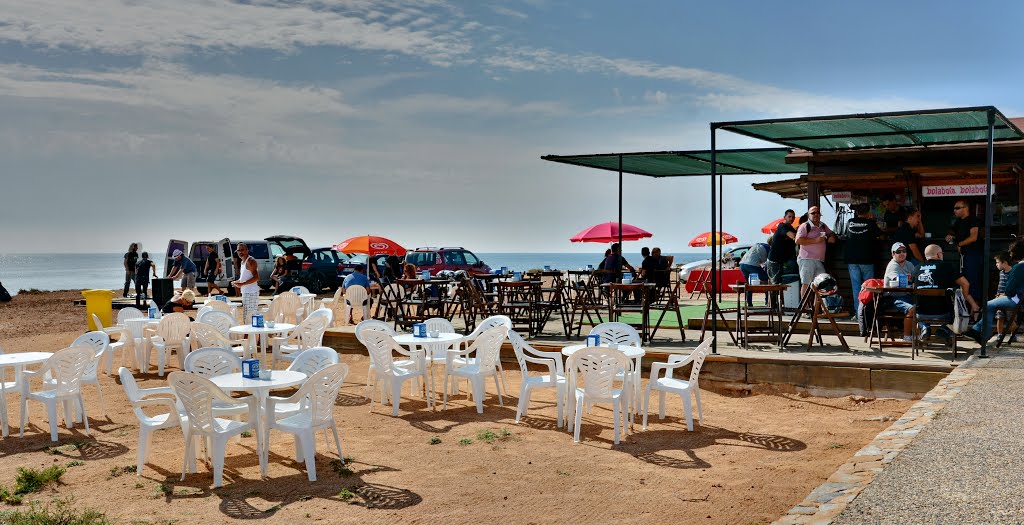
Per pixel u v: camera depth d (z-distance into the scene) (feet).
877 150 43.93
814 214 41.57
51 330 58.75
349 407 32.81
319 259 94.32
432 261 91.20
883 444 19.40
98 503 21.01
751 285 37.11
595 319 52.16
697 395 29.09
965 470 16.90
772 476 22.80
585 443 26.89
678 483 22.27
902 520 14.06
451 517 19.70
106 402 33.91
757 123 34.06
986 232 32.71
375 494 21.57
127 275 85.61
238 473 23.67
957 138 39.93
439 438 27.66
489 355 31.63
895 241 40.22
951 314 33.81
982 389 25.75
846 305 45.37
